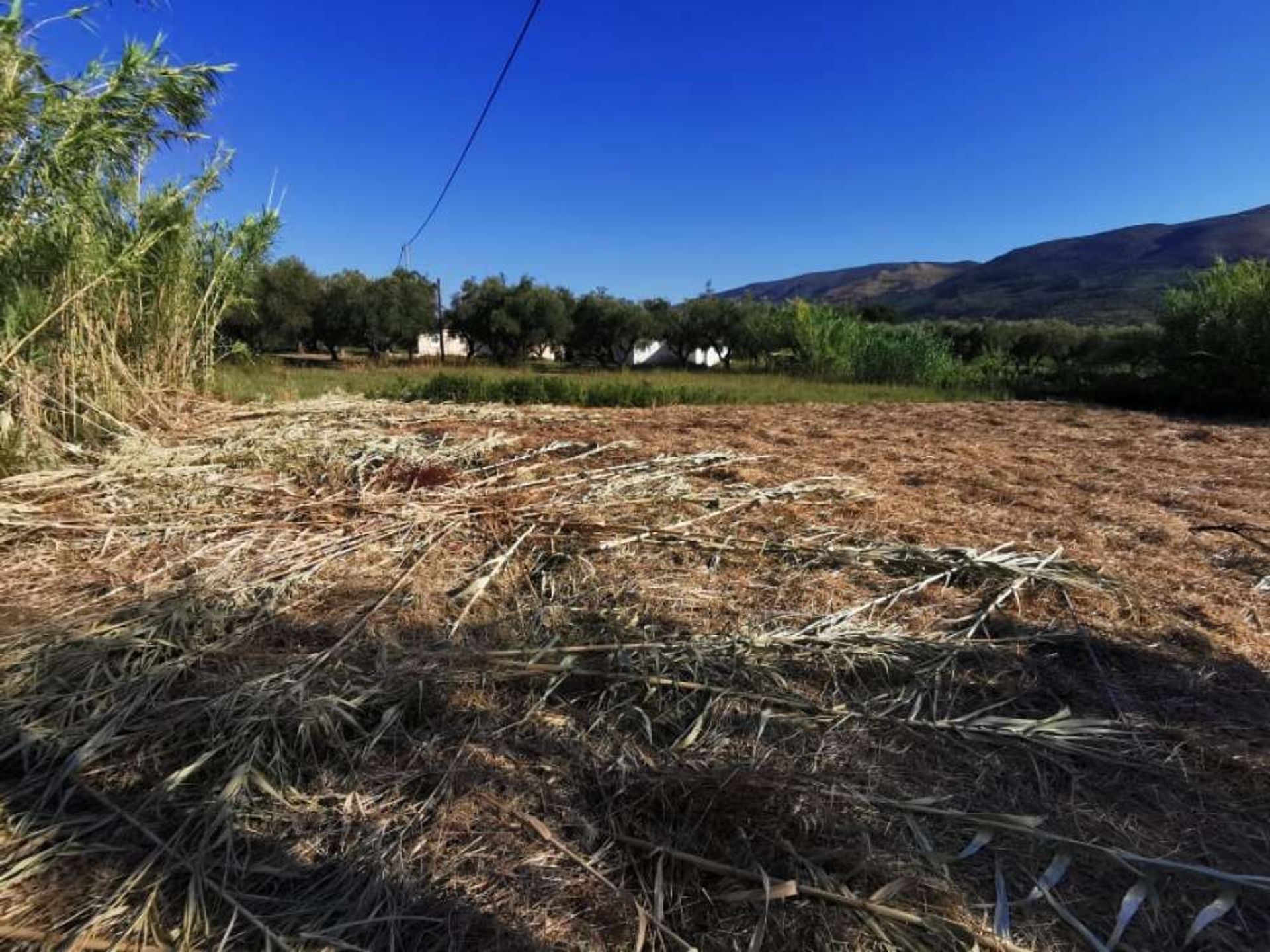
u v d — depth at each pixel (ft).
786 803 6.25
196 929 5.13
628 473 18.08
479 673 8.21
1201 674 8.81
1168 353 45.78
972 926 5.26
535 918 5.29
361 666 8.40
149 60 16.76
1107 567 12.30
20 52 15.01
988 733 7.48
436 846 5.90
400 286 104.73
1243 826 6.31
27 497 13.96
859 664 8.88
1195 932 5.22
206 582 10.36
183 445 19.60
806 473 18.94
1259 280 43.86
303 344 110.42
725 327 111.14
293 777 6.69
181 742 6.96
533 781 6.72
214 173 26.21
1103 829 6.24
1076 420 34.04
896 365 63.93
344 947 4.99
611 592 10.78
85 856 5.71
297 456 18.42
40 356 17.38
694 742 7.28
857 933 5.22
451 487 16.12
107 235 21.79
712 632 9.57
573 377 56.70
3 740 6.85
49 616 9.27
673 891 5.64
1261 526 14.89
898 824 6.23
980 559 11.93
